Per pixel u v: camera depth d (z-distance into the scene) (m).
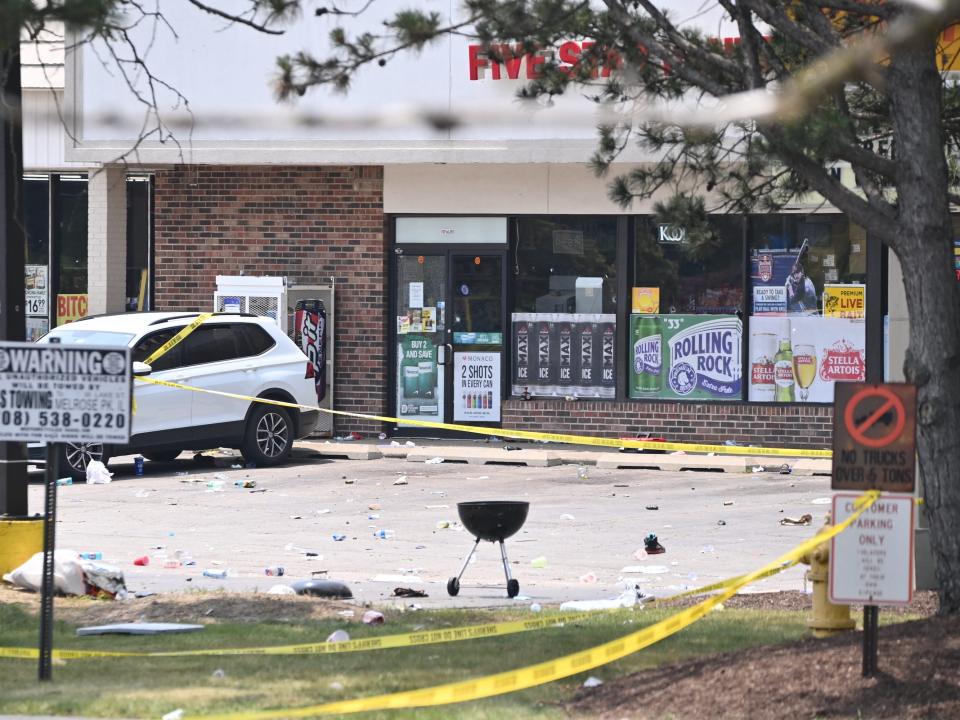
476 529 44.34
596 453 84.69
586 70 38.69
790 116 30.78
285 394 81.25
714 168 39.84
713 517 63.28
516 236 90.44
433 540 57.31
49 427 30.39
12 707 28.23
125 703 28.58
